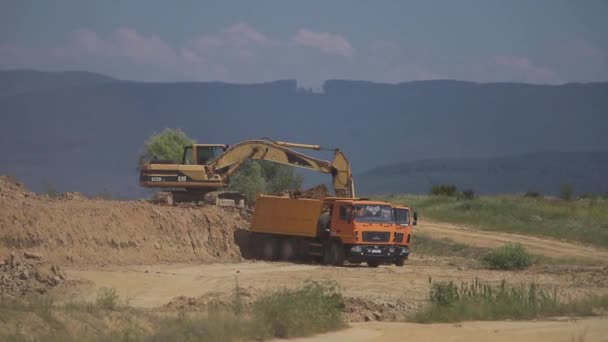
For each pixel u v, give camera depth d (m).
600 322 84.44
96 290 110.06
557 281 132.88
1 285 108.12
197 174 175.75
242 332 70.06
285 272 136.88
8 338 61.78
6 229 133.62
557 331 76.62
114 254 141.88
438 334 74.38
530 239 199.38
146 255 145.88
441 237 199.88
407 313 91.12
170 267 139.75
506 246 159.00
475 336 73.19
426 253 188.12
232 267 143.12
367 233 149.00
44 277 110.81
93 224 144.38
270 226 160.00
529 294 98.81
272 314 73.88
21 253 124.69
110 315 72.06
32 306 70.44
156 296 108.81
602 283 129.00
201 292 113.12
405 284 125.44
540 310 92.19
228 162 177.50
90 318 70.00
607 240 196.38
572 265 159.75
